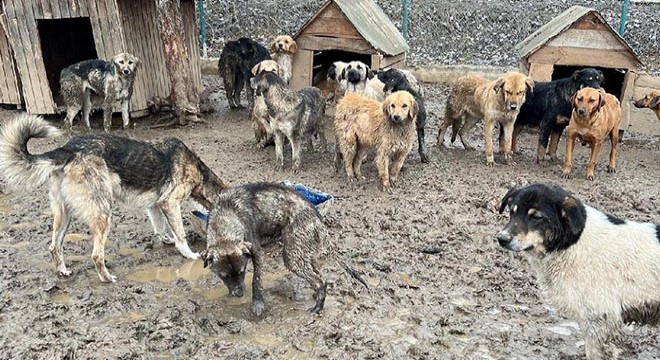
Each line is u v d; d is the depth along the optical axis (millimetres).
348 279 3039
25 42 5375
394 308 2807
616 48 5113
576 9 5703
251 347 2527
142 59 5719
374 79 5133
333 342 2570
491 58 7438
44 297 2854
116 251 3307
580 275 2248
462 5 7996
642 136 5453
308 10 8500
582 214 2246
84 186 2867
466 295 2926
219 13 8570
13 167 2717
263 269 3146
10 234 3443
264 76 4312
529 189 2279
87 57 6988
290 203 2748
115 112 5941
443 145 5211
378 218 3721
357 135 4148
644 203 3957
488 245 3404
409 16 7961
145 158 3029
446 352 2516
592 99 4137
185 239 3234
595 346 2291
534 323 2703
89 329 2631
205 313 2775
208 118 6008
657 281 2207
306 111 4449
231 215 2650
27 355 2461
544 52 5211
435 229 3602
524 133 5609
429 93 6930
